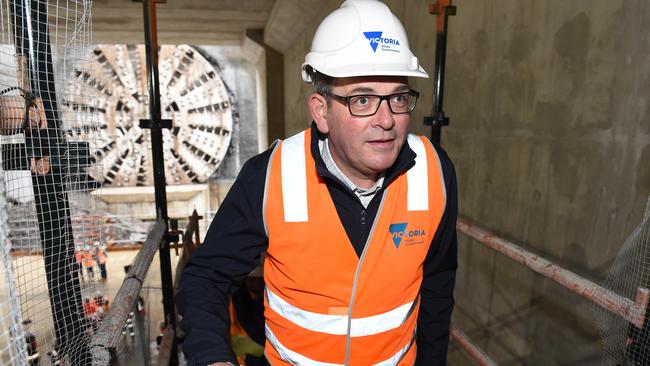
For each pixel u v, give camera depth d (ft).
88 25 3.48
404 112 3.08
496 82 7.84
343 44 3.14
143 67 30.81
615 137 5.37
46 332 3.39
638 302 3.57
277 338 3.61
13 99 3.09
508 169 7.63
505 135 7.66
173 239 7.05
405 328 3.67
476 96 8.52
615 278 4.58
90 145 3.59
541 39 6.63
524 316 7.33
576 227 6.06
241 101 33.55
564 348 6.38
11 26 3.09
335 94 3.04
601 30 5.52
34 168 3.26
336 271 3.28
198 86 32.09
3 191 2.29
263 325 5.05
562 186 6.33
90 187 3.67
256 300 5.17
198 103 32.22
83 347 3.41
